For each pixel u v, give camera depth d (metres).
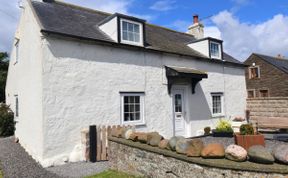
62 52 7.90
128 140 5.91
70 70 8.03
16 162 7.52
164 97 10.77
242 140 6.07
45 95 7.45
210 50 13.15
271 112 13.30
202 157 4.19
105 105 8.77
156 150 4.90
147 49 10.08
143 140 5.52
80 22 9.82
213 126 12.90
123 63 9.43
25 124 9.88
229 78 14.25
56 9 10.13
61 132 7.65
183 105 11.75
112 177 5.59
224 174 3.80
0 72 22.33
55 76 7.69
